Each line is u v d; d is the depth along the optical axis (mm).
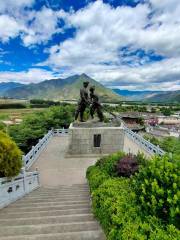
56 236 5289
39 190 11539
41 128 34438
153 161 5090
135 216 4609
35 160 17594
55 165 16578
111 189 6527
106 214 5398
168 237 3500
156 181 4461
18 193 9578
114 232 4508
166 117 95500
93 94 19391
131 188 5965
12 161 8789
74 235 5340
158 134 51625
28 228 5883
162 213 4219
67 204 8281
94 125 18891
